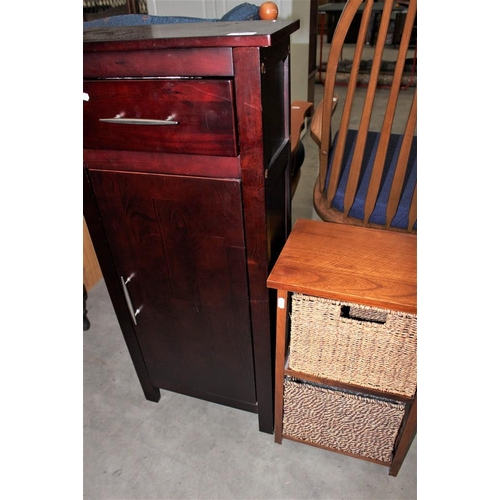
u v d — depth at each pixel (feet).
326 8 14.55
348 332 2.88
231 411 4.41
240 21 3.03
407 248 3.06
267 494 3.65
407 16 2.60
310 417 3.60
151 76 2.34
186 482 3.76
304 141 10.67
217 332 3.44
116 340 5.39
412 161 4.12
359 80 14.03
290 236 3.24
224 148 2.45
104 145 2.68
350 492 3.63
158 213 2.90
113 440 4.14
